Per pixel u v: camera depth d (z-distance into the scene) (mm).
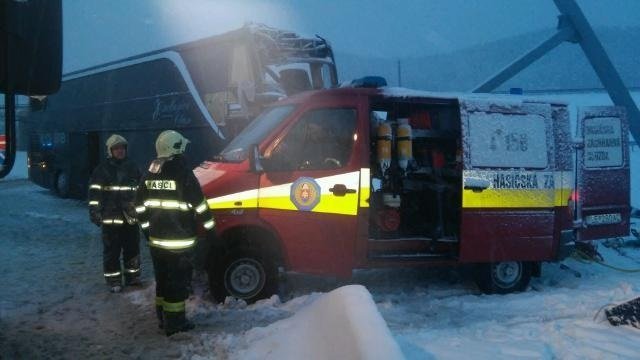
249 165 6062
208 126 10812
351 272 6172
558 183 6773
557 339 4887
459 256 6387
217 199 5953
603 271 7883
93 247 9633
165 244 5105
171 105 11891
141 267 8172
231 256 6004
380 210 6613
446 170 6828
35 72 3090
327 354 3545
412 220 7066
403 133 6449
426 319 5684
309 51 11125
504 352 4512
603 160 7535
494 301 6320
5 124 3094
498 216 6477
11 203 15789
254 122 6957
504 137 6559
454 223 6723
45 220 12609
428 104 6598
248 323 5371
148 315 5879
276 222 6039
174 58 11828
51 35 3137
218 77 10719
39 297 6598
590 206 7375
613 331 5117
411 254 6465
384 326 3465
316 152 6242
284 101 6863
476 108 6492
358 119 6199
